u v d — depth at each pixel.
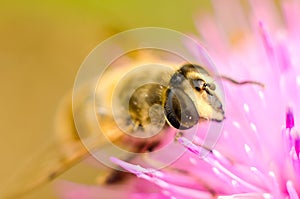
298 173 0.06
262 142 0.06
